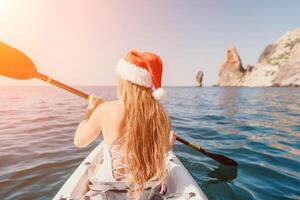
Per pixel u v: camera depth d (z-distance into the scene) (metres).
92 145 5.27
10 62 2.18
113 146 1.55
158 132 1.58
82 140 1.58
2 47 2.16
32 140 5.73
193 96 28.75
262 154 4.73
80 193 2.11
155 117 1.57
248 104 16.61
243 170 3.90
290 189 3.27
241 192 3.18
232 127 7.64
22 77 2.23
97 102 1.69
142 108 1.53
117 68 1.58
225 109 13.27
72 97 24.89
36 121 8.55
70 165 4.05
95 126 1.54
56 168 3.91
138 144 1.53
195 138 6.11
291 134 6.57
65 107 13.85
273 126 7.83
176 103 17.72
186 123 8.39
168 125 1.67
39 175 3.64
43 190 3.19
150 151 1.58
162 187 1.67
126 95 1.54
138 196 1.56
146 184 1.59
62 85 2.32
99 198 1.59
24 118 9.27
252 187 3.32
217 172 3.81
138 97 1.53
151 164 1.60
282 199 3.01
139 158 1.54
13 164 4.08
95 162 2.53
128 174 1.58
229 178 3.59
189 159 4.37
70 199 1.75
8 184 3.34
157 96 1.53
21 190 3.18
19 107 13.72
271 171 3.86
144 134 1.54
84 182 2.28
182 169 2.50
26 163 4.12
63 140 5.73
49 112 11.29
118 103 1.55
